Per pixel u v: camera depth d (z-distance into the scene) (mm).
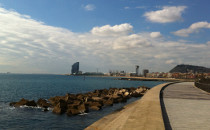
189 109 9602
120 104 25328
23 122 16969
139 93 35469
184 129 5945
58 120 17359
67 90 55500
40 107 22953
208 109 9625
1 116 19000
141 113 6941
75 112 19328
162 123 5469
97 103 22484
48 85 78812
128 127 5031
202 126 6312
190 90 23203
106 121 10352
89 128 8992
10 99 33719
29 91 50031
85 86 79000
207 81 23812
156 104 9250
